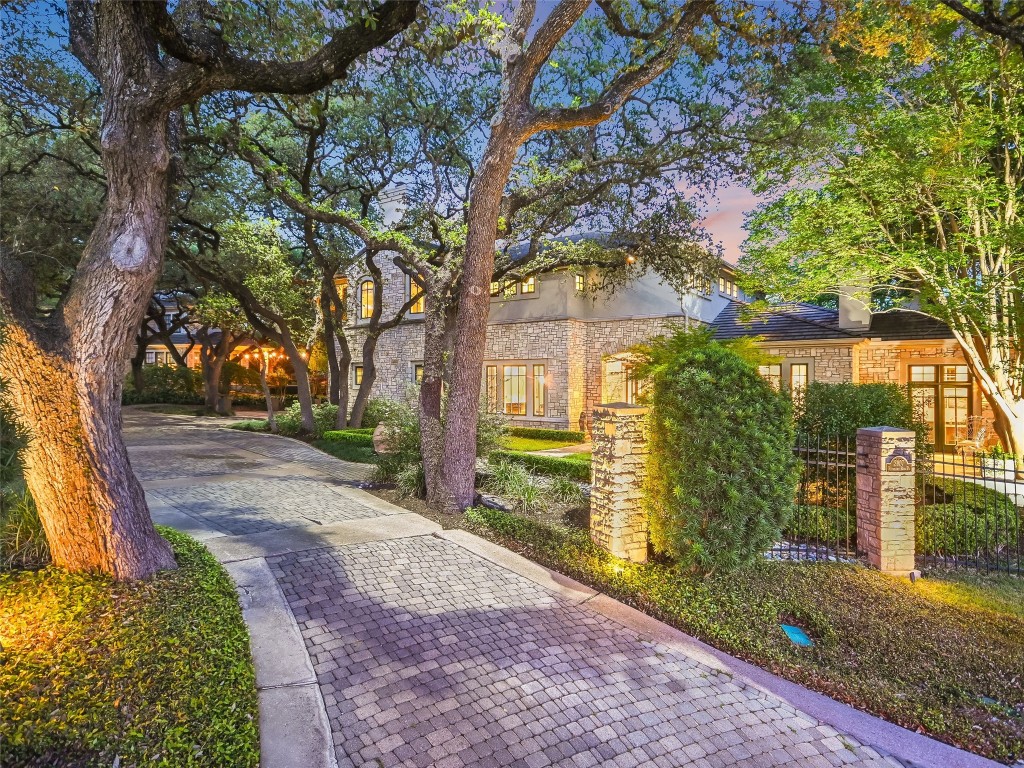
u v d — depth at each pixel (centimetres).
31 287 408
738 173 1018
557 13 604
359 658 356
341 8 437
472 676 344
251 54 537
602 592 496
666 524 527
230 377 2736
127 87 391
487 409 1060
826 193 1115
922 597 524
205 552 511
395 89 1091
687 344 770
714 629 429
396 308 2020
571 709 317
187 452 1273
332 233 1482
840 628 455
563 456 1068
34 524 469
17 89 902
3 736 244
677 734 302
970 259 1074
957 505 725
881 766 289
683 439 509
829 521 675
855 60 856
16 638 328
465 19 630
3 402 358
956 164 949
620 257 1315
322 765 255
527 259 1235
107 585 403
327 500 796
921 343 1342
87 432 406
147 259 414
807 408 788
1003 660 421
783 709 335
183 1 478
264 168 893
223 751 253
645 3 764
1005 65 878
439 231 1147
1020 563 631
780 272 1209
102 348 407
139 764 241
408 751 272
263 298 1536
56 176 1159
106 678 293
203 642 339
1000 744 319
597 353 1698
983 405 1351
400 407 997
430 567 525
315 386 2945
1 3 435
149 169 405
